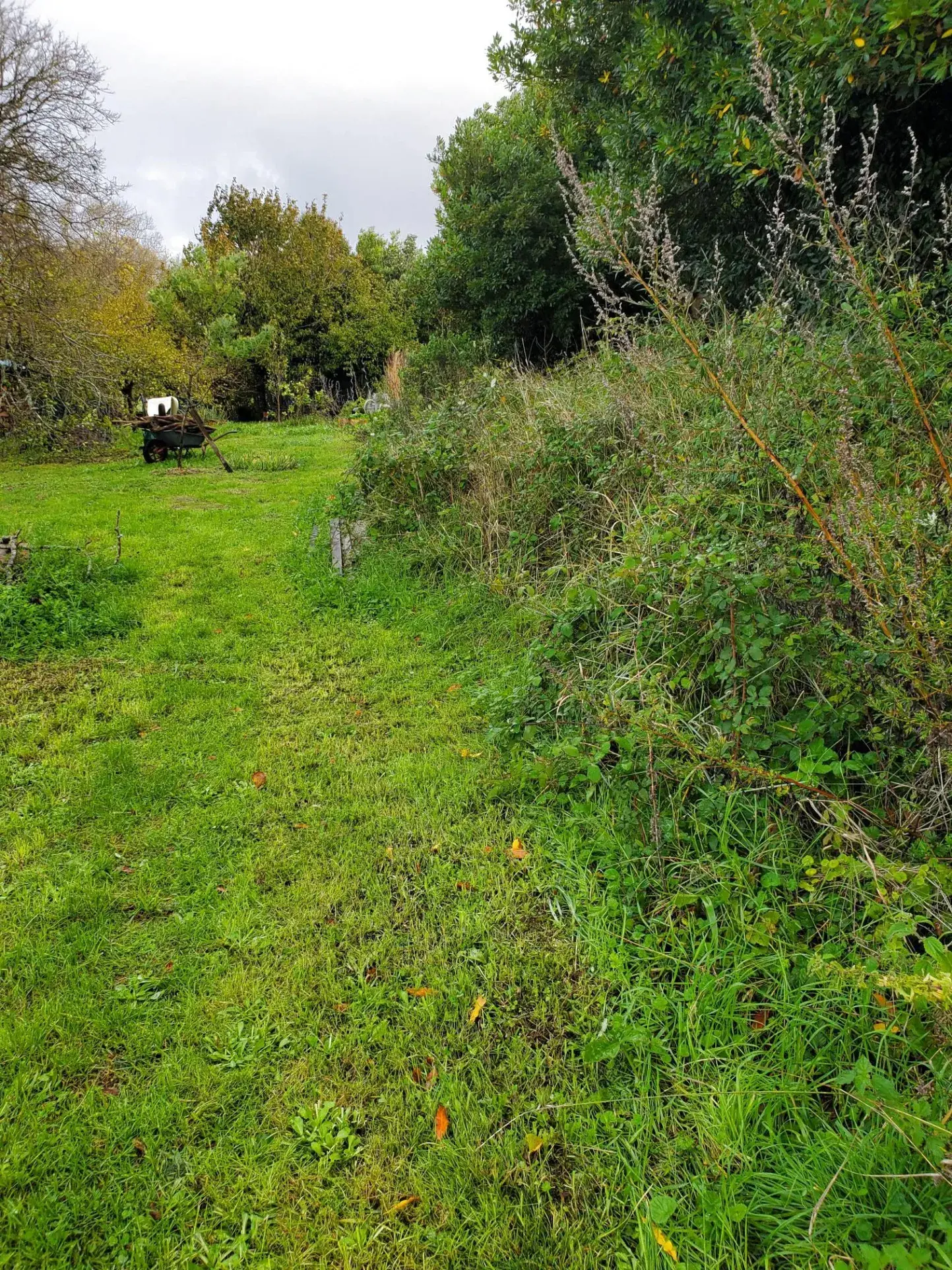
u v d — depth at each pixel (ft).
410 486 21.68
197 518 30.12
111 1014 7.16
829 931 6.91
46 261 48.57
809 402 10.47
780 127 8.18
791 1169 5.22
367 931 8.25
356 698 14.17
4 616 16.44
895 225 13.08
